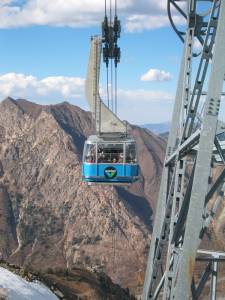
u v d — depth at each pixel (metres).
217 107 12.48
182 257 12.63
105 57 28.25
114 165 35.16
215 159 16.94
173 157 16.58
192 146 15.37
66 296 49.16
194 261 12.54
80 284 104.75
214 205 15.38
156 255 17.59
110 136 35.75
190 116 15.89
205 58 15.34
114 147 35.22
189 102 16.22
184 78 16.75
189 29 16.98
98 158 35.12
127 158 35.25
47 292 43.78
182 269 12.65
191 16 16.89
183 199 15.84
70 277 110.19
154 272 17.73
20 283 40.12
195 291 18.78
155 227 18.12
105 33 27.36
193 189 12.57
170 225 15.66
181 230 16.02
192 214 12.55
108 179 35.41
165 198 17.70
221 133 16.34
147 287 18.11
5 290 35.69
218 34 12.46
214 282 18.44
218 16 13.71
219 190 15.46
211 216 15.31
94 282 112.25
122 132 35.88
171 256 15.90
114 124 35.78
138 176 36.38
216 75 12.47
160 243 17.41
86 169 35.53
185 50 17.44
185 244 12.60
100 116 35.47
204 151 12.52
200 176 12.54
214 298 18.44
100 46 32.41
